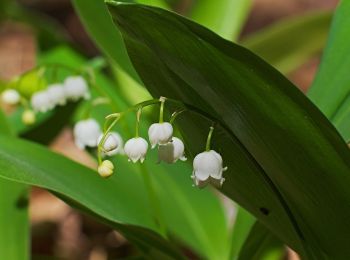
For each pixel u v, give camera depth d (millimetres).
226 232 375
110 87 424
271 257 352
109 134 291
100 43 343
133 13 255
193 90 280
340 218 285
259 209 304
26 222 356
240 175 298
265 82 257
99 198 323
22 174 295
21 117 438
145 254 336
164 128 278
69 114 428
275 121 266
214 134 290
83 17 347
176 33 257
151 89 293
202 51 258
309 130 264
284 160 276
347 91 313
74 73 395
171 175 390
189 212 380
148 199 374
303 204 288
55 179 312
